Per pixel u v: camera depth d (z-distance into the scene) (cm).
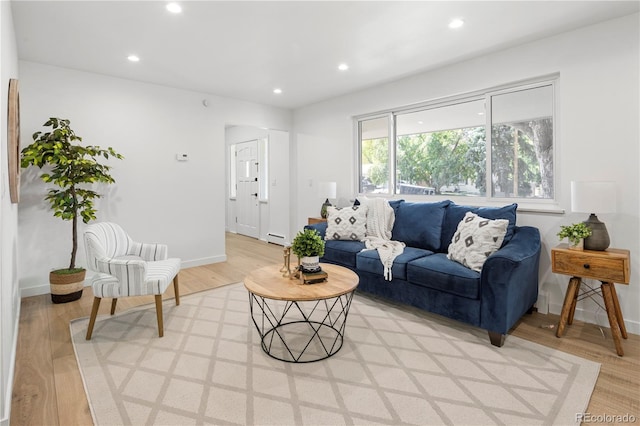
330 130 491
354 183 469
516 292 237
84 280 354
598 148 262
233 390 183
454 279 248
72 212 321
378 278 306
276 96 473
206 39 288
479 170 351
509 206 290
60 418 162
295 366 207
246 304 312
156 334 250
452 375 197
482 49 310
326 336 247
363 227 367
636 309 250
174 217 434
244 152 711
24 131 330
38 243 339
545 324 267
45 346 232
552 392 181
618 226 255
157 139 416
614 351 224
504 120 326
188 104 441
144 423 158
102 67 352
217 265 462
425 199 393
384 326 264
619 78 252
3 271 171
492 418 162
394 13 246
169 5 234
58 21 255
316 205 523
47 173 340
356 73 375
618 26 252
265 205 646
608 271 221
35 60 330
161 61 337
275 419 161
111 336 247
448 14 248
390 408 169
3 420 151
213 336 247
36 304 312
